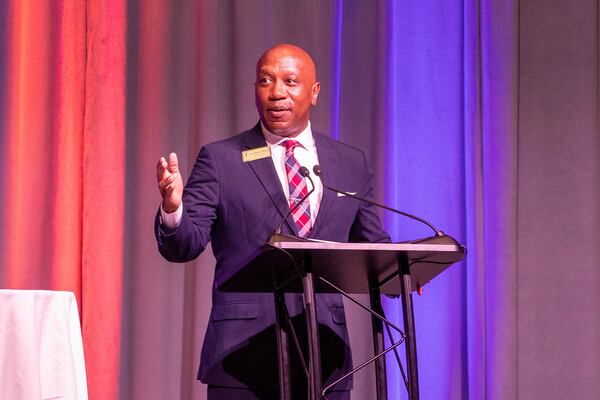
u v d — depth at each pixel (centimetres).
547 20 1009
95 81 918
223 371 543
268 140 621
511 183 961
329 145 624
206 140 926
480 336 934
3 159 905
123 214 912
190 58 946
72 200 907
